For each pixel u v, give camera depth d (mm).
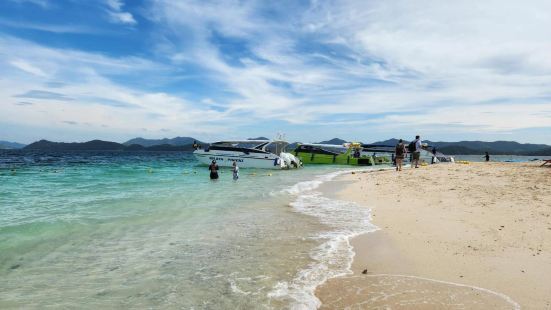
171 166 38281
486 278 5160
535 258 5809
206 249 7059
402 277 5367
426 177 18609
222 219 9922
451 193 12562
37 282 5441
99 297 4895
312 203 12641
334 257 6441
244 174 27641
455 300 4520
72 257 6609
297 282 5293
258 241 7605
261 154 32250
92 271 5887
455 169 22609
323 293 4875
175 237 8000
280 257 6500
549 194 10922
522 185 13164
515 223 7848
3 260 6434
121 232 8469
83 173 27469
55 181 20984
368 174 24938
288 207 11836
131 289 5145
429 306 4379
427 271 5559
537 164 26859
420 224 8539
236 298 4773
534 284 4891
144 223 9445
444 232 7637
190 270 5887
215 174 22422
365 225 8945
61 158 64500
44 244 7453
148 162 49906
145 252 6891
